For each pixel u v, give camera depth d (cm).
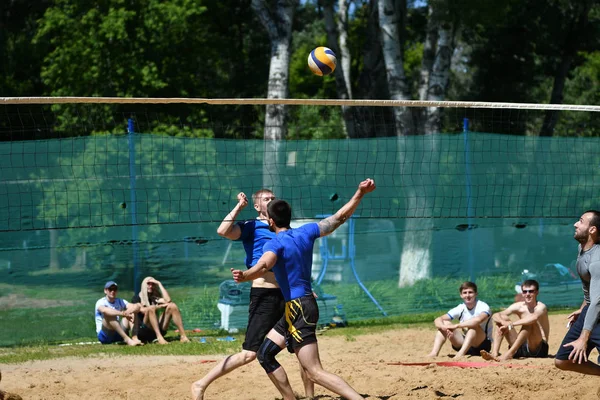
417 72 4097
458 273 1580
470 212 1568
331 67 866
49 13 2508
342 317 1495
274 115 2058
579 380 825
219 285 1432
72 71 2473
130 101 844
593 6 2692
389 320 1520
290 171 1516
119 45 2492
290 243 650
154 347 1231
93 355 1159
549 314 1541
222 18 2952
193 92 2700
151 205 1423
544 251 1599
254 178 1496
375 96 2569
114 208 1415
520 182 1579
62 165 1388
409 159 1575
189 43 2661
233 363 715
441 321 1070
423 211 1566
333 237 1560
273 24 2078
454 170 1576
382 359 1066
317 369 636
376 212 1564
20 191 1394
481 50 2995
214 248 1432
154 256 1405
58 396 832
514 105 918
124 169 1432
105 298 1296
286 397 679
